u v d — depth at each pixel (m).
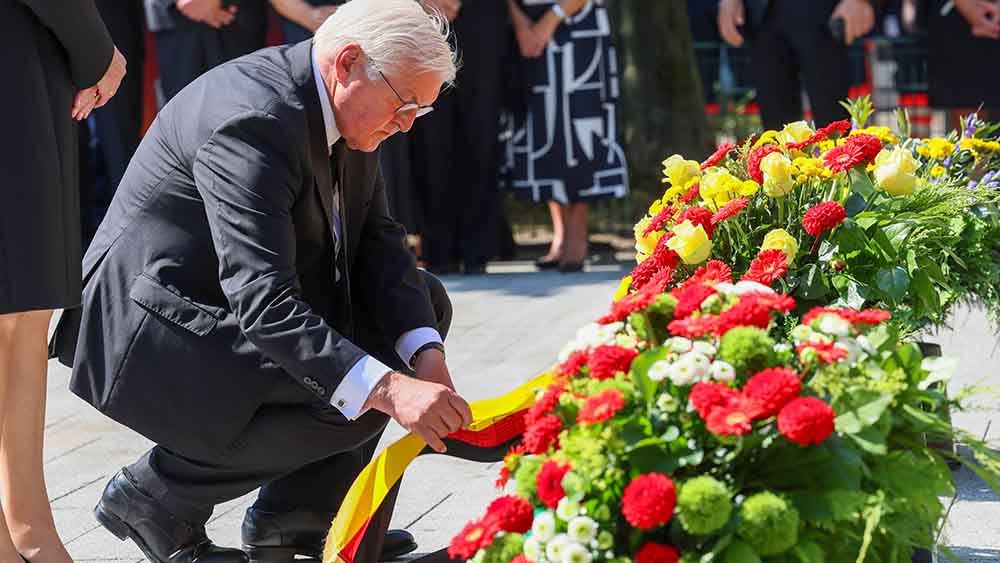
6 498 4.10
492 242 9.56
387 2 3.69
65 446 5.76
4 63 3.81
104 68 4.05
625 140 11.26
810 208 3.90
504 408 3.74
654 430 2.74
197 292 3.87
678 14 11.27
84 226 9.88
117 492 4.07
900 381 2.82
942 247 4.08
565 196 9.39
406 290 4.12
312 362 3.49
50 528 4.12
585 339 3.00
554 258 9.77
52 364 7.27
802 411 2.58
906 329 3.78
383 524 3.87
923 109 11.30
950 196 4.05
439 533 4.58
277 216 3.61
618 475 2.75
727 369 2.73
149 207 3.89
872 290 3.83
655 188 11.21
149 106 10.11
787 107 9.59
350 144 3.80
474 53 9.17
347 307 4.01
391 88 3.64
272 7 9.30
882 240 3.84
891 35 11.41
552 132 9.35
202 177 3.69
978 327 7.26
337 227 4.02
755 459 2.76
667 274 3.55
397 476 3.70
